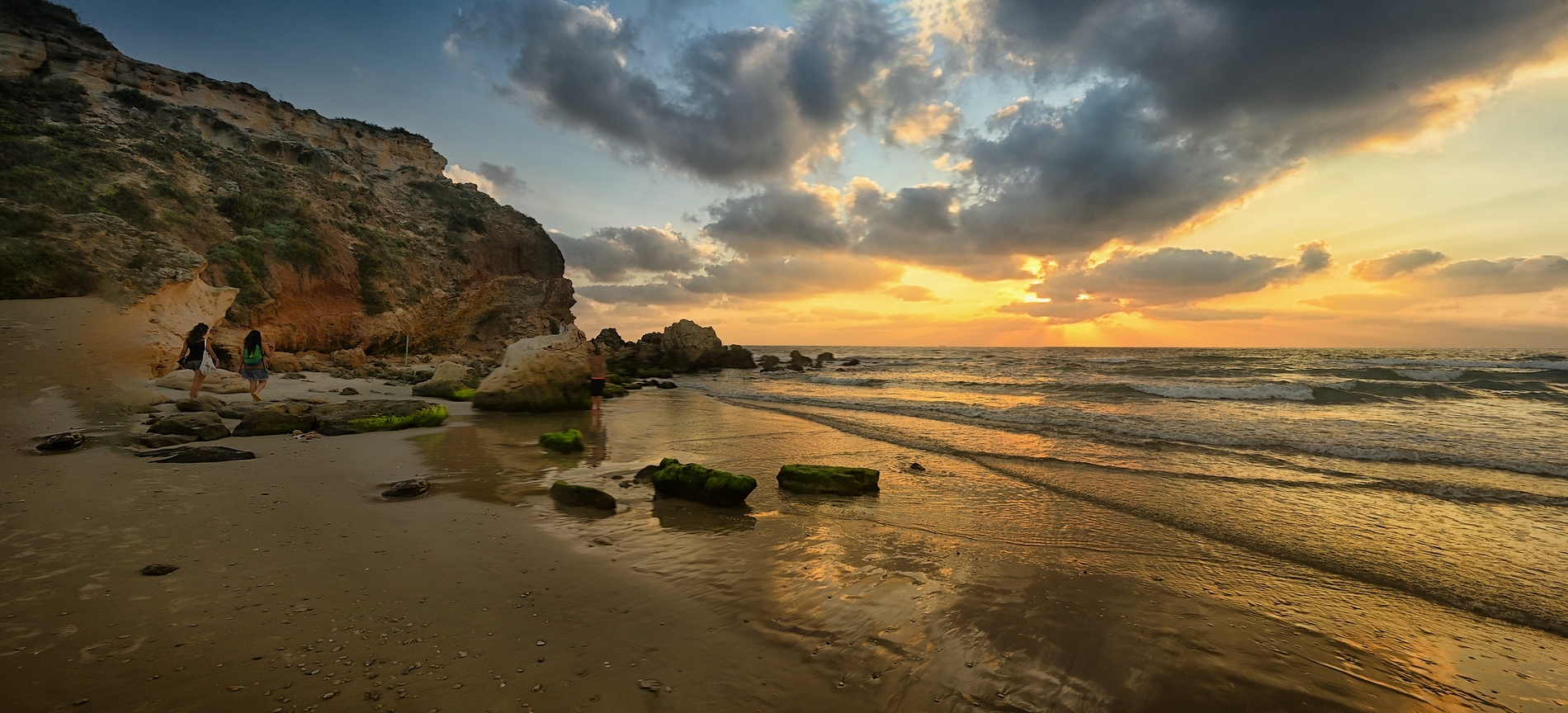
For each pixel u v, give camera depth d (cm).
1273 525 629
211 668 271
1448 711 308
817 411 1670
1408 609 434
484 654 305
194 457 689
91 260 1434
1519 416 1554
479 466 788
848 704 283
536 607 368
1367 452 1030
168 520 473
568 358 1569
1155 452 1033
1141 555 529
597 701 271
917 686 303
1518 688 332
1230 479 837
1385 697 316
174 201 2261
